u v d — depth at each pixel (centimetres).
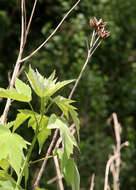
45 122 166
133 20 1059
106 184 248
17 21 992
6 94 158
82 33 948
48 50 931
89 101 891
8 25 976
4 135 152
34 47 522
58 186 232
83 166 792
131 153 827
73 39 948
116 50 1023
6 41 973
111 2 1034
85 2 1009
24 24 233
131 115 973
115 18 1033
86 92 894
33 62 874
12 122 179
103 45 1001
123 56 1034
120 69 1031
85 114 884
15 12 988
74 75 904
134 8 1057
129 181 815
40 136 167
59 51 935
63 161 154
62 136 153
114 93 984
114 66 1027
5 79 898
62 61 923
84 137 862
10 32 980
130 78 1014
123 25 1049
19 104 536
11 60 962
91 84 900
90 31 978
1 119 188
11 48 977
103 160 804
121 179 809
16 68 202
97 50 996
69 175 161
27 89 166
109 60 1021
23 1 217
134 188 812
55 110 345
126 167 810
